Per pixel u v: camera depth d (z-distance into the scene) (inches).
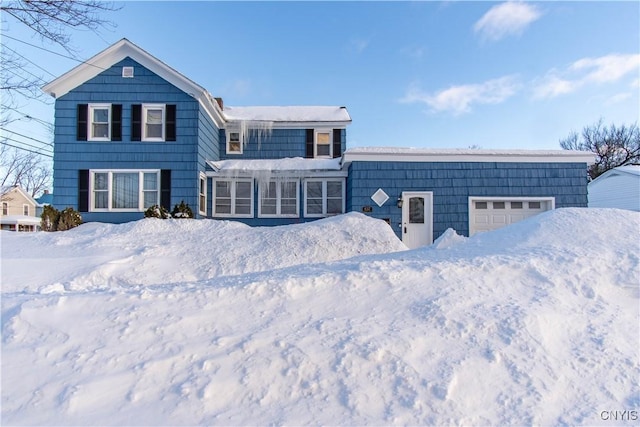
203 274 297.9
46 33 373.4
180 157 559.2
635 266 160.6
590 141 1400.1
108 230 394.0
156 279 283.6
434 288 150.9
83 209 551.2
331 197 609.0
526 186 514.9
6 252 325.1
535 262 165.5
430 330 127.6
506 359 116.8
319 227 378.6
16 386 106.3
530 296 146.8
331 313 138.0
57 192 551.5
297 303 143.1
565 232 198.5
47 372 110.8
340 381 108.1
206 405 100.7
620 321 135.2
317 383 107.6
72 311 135.8
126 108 559.8
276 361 113.6
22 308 134.8
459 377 109.5
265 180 591.2
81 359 115.0
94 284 263.9
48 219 487.5
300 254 331.6
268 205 611.2
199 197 567.2
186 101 563.5
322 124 690.8
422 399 102.7
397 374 110.2
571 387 109.3
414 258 200.2
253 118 697.0
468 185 515.5
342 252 339.6
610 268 160.9
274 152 695.7
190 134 560.7
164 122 560.4
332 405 101.4
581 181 513.7
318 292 148.6
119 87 559.5
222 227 398.3
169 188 557.0
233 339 122.3
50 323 129.9
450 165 517.3
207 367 111.4
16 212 1331.2
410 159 518.0
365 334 125.0
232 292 146.6
